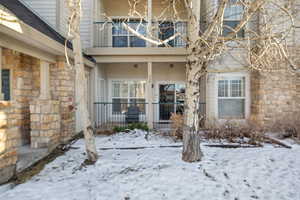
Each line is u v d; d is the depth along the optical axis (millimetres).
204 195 3020
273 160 4406
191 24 4086
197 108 4258
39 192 3105
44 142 5051
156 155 4715
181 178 3508
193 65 4090
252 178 3557
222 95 7801
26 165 4051
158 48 7867
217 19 3740
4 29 3447
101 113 9000
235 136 6293
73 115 6445
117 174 3729
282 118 6914
